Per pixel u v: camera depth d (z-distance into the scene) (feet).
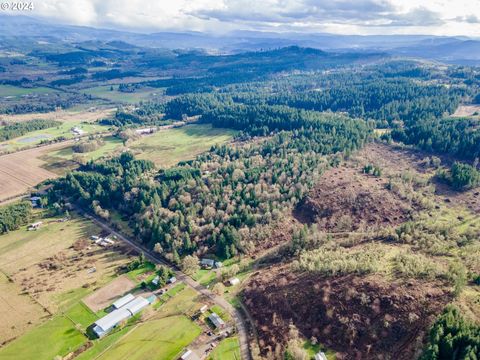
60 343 360.28
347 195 561.02
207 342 348.79
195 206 560.20
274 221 519.60
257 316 373.40
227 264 465.88
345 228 512.22
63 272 467.11
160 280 431.02
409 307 320.50
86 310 400.47
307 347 326.85
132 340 357.82
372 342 312.29
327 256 416.46
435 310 310.24
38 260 494.18
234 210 542.16
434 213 523.70
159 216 549.95
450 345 263.70
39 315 396.57
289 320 355.36
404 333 307.78
